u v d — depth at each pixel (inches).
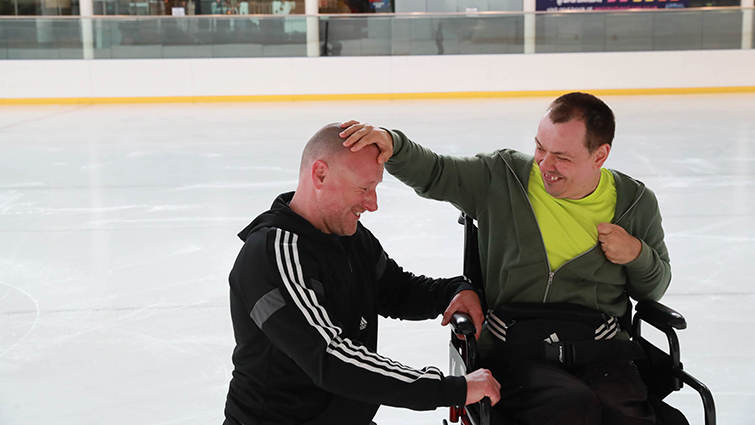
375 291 71.0
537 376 68.1
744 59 569.3
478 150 320.2
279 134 386.0
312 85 568.1
